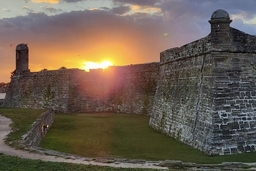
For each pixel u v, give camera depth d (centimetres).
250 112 2003
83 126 3300
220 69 2016
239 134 1944
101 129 3084
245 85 2034
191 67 2388
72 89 4956
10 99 5909
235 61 2047
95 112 4925
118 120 3753
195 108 2205
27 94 5575
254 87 2056
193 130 2177
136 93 4569
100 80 5141
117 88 4988
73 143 2391
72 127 3250
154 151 2073
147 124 3375
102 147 2239
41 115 3156
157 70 4250
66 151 2114
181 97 2498
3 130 2347
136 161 1573
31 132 2206
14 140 1983
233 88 2008
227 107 1970
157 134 2738
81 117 4119
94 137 2656
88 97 5056
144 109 4350
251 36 2095
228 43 2034
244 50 2062
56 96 5081
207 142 1941
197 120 2141
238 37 2066
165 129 2750
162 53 3134
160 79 3181
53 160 1542
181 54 2564
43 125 2748
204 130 2016
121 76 4962
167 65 2989
